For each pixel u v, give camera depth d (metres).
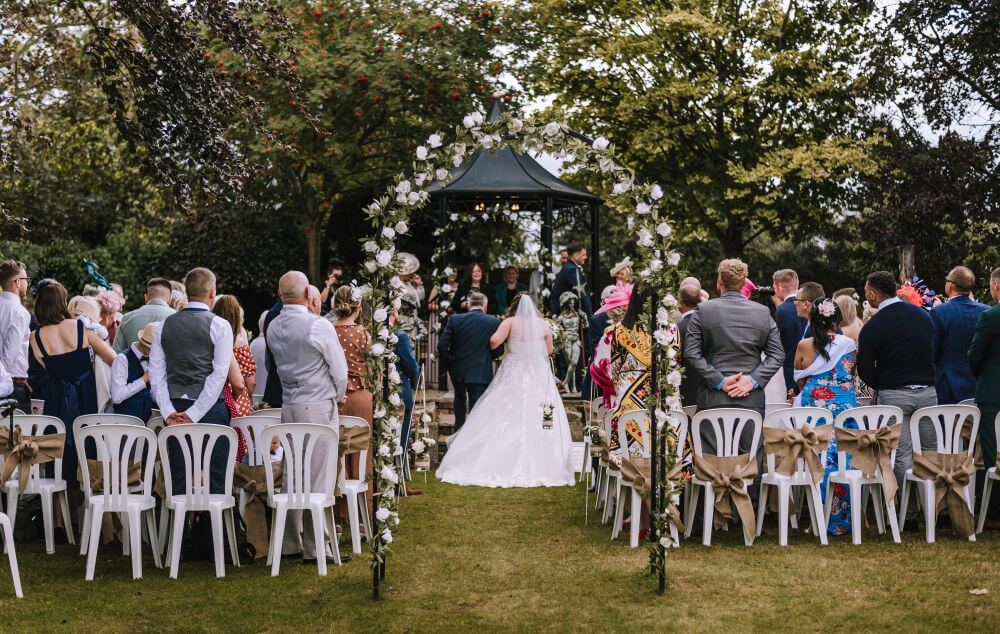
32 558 5.96
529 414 8.84
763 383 6.21
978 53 17.06
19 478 5.88
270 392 6.39
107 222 22.61
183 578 5.51
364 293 5.38
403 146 19.00
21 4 10.83
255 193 19.44
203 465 5.55
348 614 4.84
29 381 6.63
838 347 6.48
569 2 21.38
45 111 14.19
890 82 19.31
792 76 20.45
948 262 18.31
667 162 22.08
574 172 21.02
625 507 7.08
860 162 18.67
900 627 4.48
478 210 12.85
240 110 8.88
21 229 9.71
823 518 6.16
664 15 20.02
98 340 6.50
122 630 4.61
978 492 7.11
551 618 4.75
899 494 6.75
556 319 10.93
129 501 5.55
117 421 5.91
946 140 17.58
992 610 4.70
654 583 5.29
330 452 5.59
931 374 6.56
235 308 6.51
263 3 8.73
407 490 8.20
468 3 18.83
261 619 4.77
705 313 6.31
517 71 18.88
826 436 6.21
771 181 20.33
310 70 16.84
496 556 6.00
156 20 8.24
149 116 8.33
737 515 6.85
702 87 19.92
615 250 30.88
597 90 21.66
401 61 17.53
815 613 4.72
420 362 12.50
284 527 5.98
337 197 19.16
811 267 26.19
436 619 4.75
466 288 13.09
